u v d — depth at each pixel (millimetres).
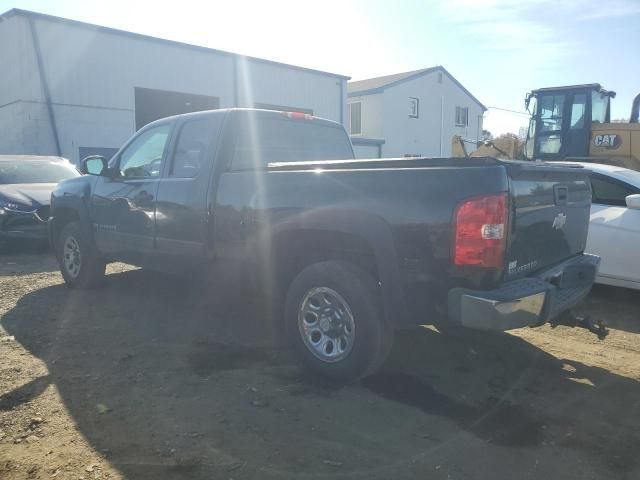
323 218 3883
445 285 3412
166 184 5148
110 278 7340
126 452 3082
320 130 5793
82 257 6504
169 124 5422
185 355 4539
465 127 39094
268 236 4258
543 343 4938
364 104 33781
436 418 3500
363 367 3807
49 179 10633
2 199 9172
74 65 17797
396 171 3604
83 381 4023
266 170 4363
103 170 5902
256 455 3049
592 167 6516
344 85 26969
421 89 35312
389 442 3201
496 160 3305
